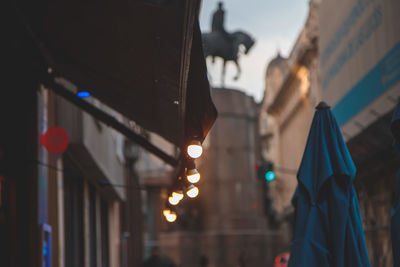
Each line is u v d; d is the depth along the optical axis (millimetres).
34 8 7180
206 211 62531
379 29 16250
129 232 35531
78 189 18594
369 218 20188
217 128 63188
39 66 9930
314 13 40094
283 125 63188
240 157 63469
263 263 60812
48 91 12938
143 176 56219
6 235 10008
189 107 6723
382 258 18984
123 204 32250
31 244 10641
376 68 16578
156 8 5242
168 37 5680
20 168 10578
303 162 6027
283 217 57969
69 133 14062
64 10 6691
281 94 60094
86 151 15094
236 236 60500
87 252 19297
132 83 8133
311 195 5824
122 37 6535
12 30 8602
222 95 63750
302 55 43625
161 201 57344
